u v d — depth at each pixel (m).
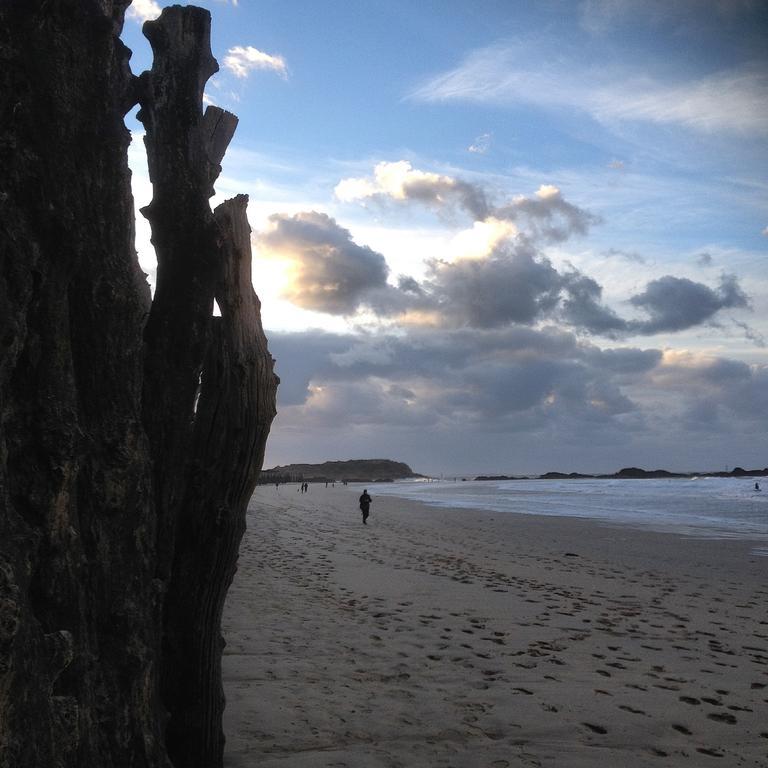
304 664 6.80
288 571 13.51
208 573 3.80
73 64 2.76
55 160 2.62
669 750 4.79
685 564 16.78
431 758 4.55
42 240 2.53
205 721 3.82
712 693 6.11
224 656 7.05
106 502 2.77
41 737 2.05
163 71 3.76
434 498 69.31
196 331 3.63
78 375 2.78
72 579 2.47
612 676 6.60
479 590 11.55
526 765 4.48
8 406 2.37
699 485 131.38
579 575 14.05
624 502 59.34
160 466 3.47
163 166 3.72
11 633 1.88
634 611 10.09
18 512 2.32
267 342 4.11
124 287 2.94
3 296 2.23
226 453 3.81
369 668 6.73
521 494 84.62
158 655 3.22
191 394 3.63
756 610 10.66
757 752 4.78
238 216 3.98
